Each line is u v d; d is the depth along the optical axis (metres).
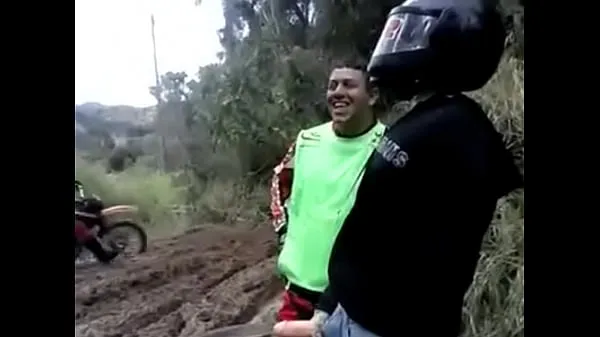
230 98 3.96
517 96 2.22
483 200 1.32
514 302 2.38
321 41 3.59
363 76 1.91
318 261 1.96
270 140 3.98
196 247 3.82
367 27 3.26
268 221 3.95
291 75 3.81
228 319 3.38
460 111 1.33
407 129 1.33
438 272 1.30
